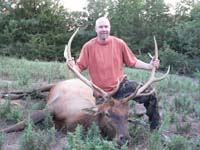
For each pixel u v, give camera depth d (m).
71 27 10.47
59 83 3.51
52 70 5.07
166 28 9.73
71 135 2.17
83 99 2.94
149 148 2.30
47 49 9.60
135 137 2.51
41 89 3.74
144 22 9.94
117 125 2.37
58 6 10.52
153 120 2.68
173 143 2.36
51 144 2.37
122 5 10.27
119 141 2.31
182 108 3.37
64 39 9.98
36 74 4.84
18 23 9.95
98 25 2.64
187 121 3.08
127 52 2.74
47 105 2.98
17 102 3.52
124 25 9.97
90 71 2.72
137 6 10.17
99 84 2.68
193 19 8.96
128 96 2.46
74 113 2.72
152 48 9.82
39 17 10.09
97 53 2.68
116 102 2.44
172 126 2.93
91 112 2.50
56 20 10.24
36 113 2.80
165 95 4.00
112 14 10.17
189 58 8.57
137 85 2.68
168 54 8.27
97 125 2.50
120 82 2.68
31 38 9.79
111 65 2.67
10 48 9.55
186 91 4.30
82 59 2.72
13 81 4.46
